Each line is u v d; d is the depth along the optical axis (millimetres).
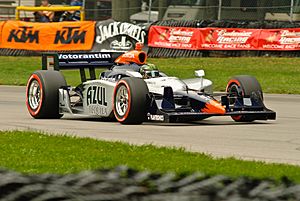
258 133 35188
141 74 39156
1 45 91625
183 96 37250
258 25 84312
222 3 97812
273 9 96375
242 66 80562
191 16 98438
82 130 36000
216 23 85125
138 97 36875
